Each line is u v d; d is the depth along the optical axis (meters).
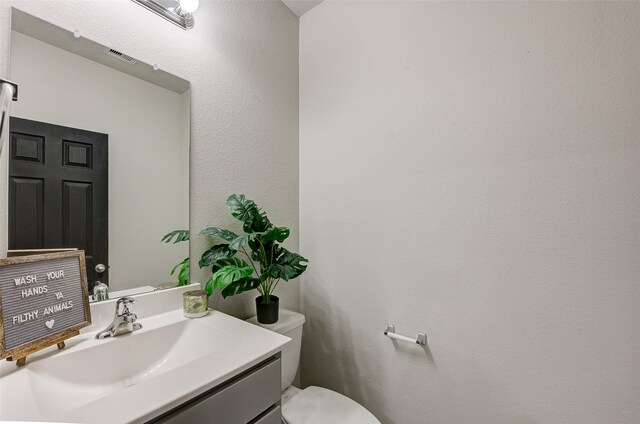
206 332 0.99
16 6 0.82
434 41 1.32
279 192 1.69
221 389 0.72
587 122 1.00
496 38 1.16
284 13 1.76
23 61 0.83
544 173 1.07
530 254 1.09
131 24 1.07
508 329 1.14
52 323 0.76
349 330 1.59
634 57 0.93
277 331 1.30
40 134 0.86
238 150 1.45
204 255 1.22
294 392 1.36
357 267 1.56
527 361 1.10
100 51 0.99
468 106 1.22
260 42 1.59
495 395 1.17
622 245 0.94
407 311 1.39
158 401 0.59
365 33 1.55
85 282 0.88
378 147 1.49
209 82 1.32
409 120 1.39
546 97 1.06
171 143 1.18
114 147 1.02
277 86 1.69
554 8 1.05
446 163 1.28
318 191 1.74
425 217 1.34
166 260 1.16
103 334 0.88
